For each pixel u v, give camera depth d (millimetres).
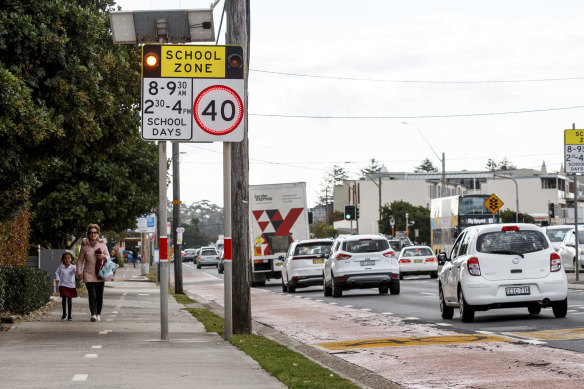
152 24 17188
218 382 9828
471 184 157000
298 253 36375
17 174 17172
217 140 15008
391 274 30969
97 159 20594
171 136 14922
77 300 29062
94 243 20109
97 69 17562
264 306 27375
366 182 145625
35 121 14516
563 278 18359
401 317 20734
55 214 34594
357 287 31188
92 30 16906
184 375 10383
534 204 146250
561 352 12758
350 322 20062
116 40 17172
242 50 15062
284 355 12758
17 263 24125
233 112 15023
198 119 14953
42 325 18484
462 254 19031
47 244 37312
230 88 15039
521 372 10992
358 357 13344
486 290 18078
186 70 14961
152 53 14898
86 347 13641
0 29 15062
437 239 67250
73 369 10766
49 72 16328
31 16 15625
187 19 17078
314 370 11047
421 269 48719
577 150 31859
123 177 35531
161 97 14906
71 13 16578
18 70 15188
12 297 20531
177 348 13688
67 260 20516
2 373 10328
